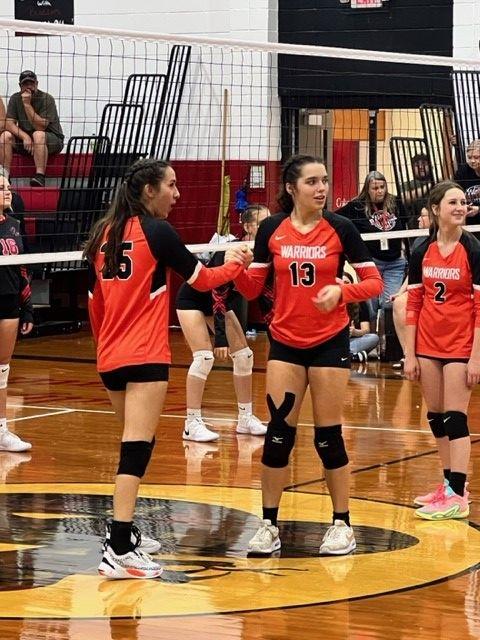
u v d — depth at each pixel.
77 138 17.97
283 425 7.04
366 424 11.48
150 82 19.38
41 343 17.78
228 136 19.17
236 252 6.89
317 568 6.77
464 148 17.23
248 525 7.70
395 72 18.58
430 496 8.30
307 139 19.27
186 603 6.11
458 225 7.85
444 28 18.22
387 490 8.73
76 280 19.77
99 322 6.98
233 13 19.19
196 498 8.44
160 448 10.32
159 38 12.24
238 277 7.12
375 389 13.58
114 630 5.70
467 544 7.32
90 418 11.77
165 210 6.82
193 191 19.23
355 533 7.54
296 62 19.08
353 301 6.89
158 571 6.58
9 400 12.82
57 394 13.22
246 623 5.81
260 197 19.06
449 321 7.94
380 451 10.19
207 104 19.30
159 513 7.98
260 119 19.11
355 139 19.20
